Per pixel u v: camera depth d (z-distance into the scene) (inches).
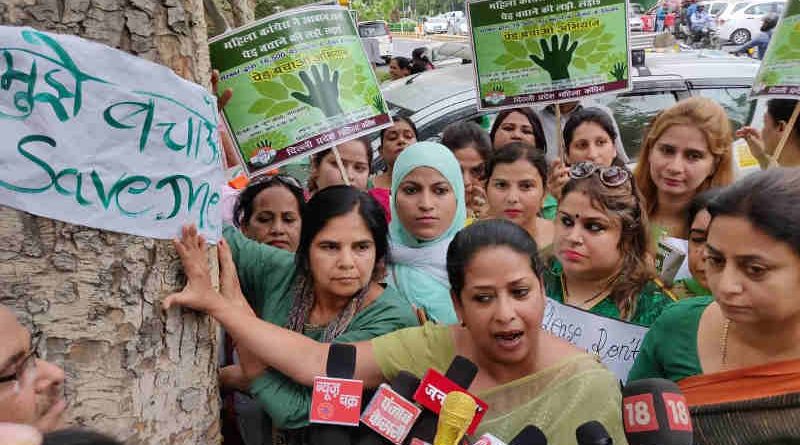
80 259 69.6
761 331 79.7
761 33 696.4
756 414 79.8
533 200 137.7
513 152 137.8
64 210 68.3
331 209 91.4
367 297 95.0
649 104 225.0
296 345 83.3
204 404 81.0
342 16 111.3
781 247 73.6
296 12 108.3
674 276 114.5
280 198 129.3
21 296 68.0
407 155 124.8
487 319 74.4
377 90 113.4
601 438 67.6
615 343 105.7
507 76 152.6
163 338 75.5
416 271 121.1
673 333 90.4
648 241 110.2
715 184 135.9
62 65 66.9
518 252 74.8
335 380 75.1
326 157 162.2
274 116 109.1
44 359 68.9
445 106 221.1
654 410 71.1
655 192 140.9
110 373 71.7
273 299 101.3
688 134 133.6
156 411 75.4
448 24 1540.4
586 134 165.6
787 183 75.0
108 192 70.1
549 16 147.3
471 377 74.5
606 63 147.0
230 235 111.9
